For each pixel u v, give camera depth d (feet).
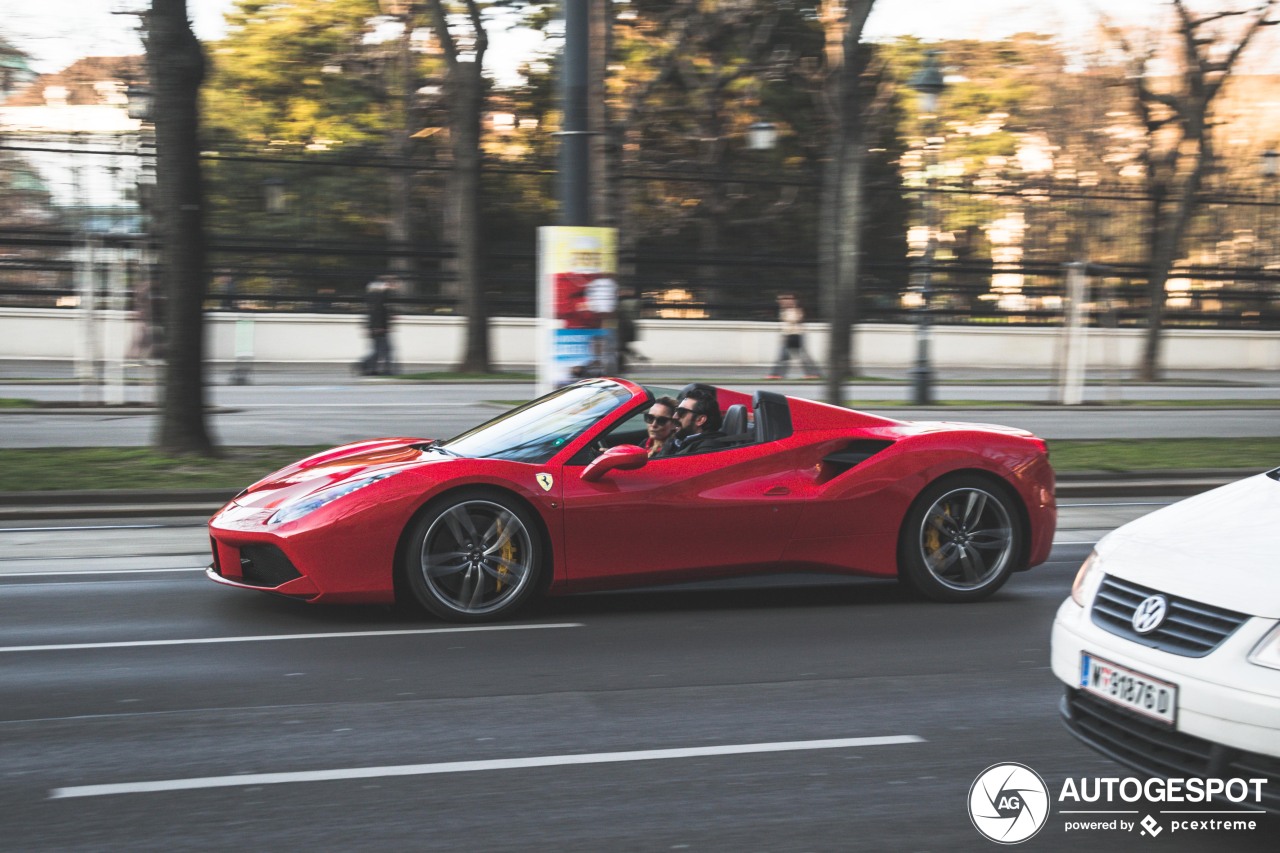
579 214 34.17
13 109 84.17
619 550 20.95
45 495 31.76
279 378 73.61
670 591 23.77
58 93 84.69
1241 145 107.24
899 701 16.66
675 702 16.44
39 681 17.07
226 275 84.48
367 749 14.37
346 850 11.48
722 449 22.26
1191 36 85.51
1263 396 79.00
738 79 92.38
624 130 79.15
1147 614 11.44
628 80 89.40
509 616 21.06
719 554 21.49
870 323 97.91
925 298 66.18
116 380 66.39
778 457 22.13
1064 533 31.63
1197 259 109.70
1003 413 62.08
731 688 17.15
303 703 16.17
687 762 14.06
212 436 39.27
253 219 87.45
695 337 93.09
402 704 16.19
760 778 13.57
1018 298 101.86
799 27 92.22
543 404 23.48
